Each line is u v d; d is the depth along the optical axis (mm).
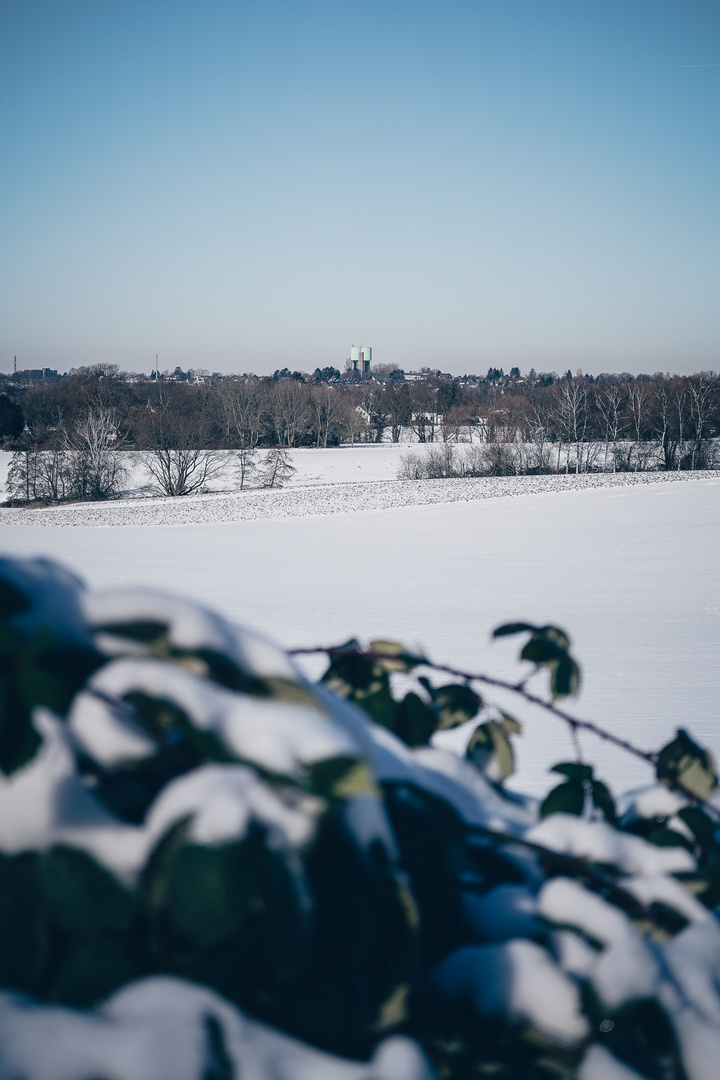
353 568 29125
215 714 684
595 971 804
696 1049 777
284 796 679
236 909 630
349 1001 732
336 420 109938
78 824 666
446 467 71750
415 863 922
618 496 49062
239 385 100375
